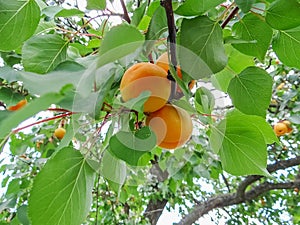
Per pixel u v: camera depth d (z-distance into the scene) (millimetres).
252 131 288
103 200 1211
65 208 247
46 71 294
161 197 1555
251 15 271
